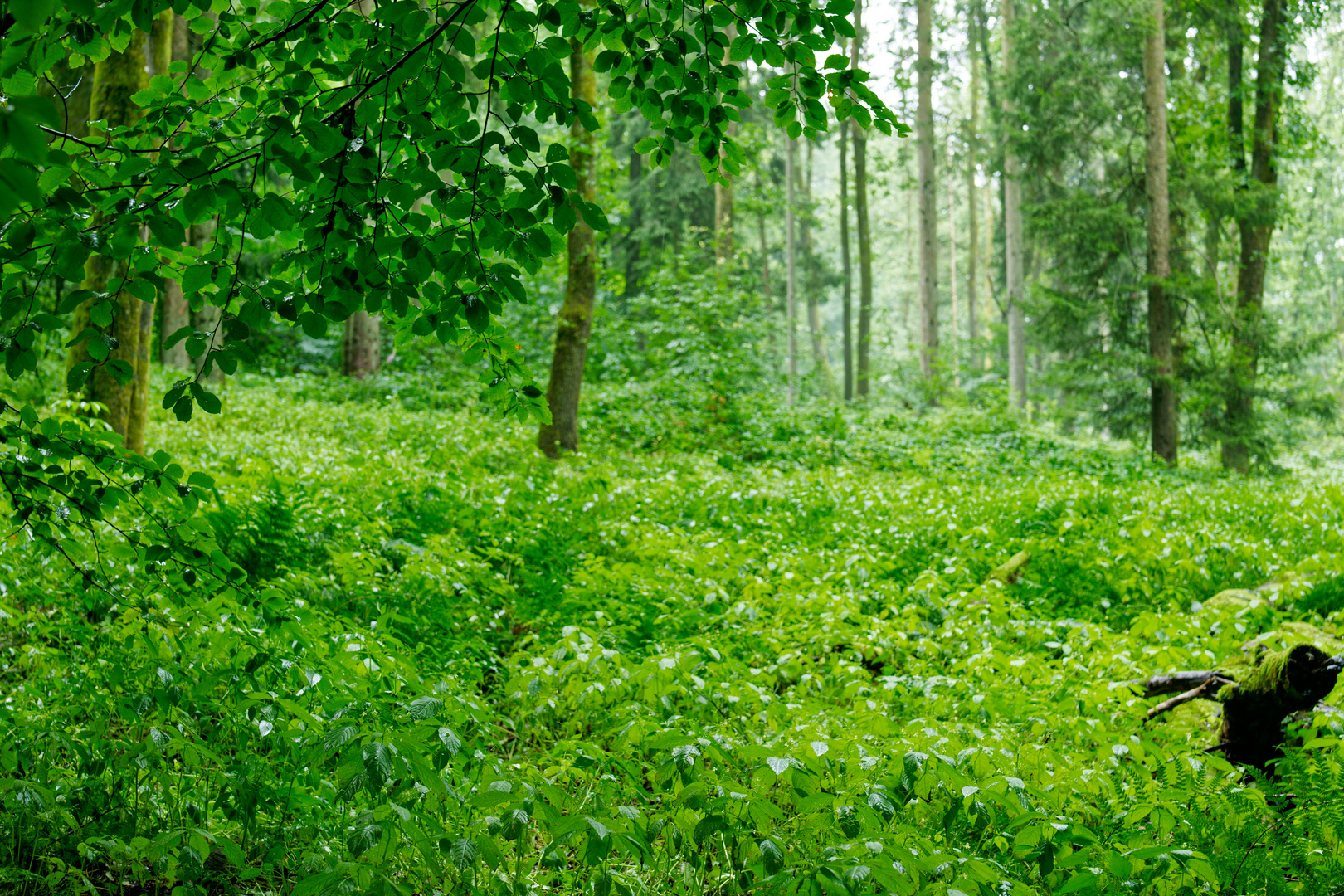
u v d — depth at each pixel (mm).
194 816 2824
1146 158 19656
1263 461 19844
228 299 2893
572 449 13117
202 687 3145
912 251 53812
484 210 2891
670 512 9398
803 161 42906
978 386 30594
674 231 30953
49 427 2988
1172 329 20359
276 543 5773
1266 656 4367
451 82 2820
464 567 6102
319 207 2891
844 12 3205
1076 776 3383
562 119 2945
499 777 2877
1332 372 42938
